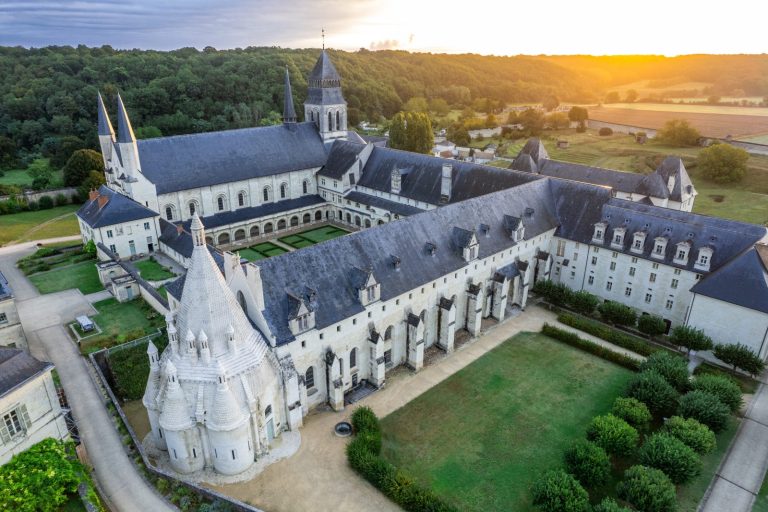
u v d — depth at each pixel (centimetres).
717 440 6706
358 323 7206
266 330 6222
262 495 5662
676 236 9094
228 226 12875
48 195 16338
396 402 7319
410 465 6222
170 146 12369
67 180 16725
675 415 6712
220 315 5647
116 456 6056
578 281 10481
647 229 9444
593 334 9044
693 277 8794
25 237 13550
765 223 15125
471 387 7656
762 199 17050
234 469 5900
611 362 8312
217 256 9550
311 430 6669
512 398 7431
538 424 6925
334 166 14362
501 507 5691
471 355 8462
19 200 15775
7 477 4997
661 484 5309
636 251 9400
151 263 11250
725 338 8200
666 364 7338
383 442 6544
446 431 6781
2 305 7606
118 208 11262
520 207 10106
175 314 6003
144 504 5462
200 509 5331
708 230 8831
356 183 13988
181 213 12469
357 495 5700
